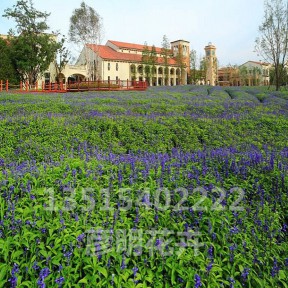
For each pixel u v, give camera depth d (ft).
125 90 112.06
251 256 12.48
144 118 40.29
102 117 38.45
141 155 25.44
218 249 12.55
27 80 159.33
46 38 155.53
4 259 11.03
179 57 258.78
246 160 21.84
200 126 39.06
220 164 21.31
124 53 241.55
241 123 42.50
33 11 151.43
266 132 39.45
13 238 11.47
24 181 15.70
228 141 34.71
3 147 27.09
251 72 321.52
